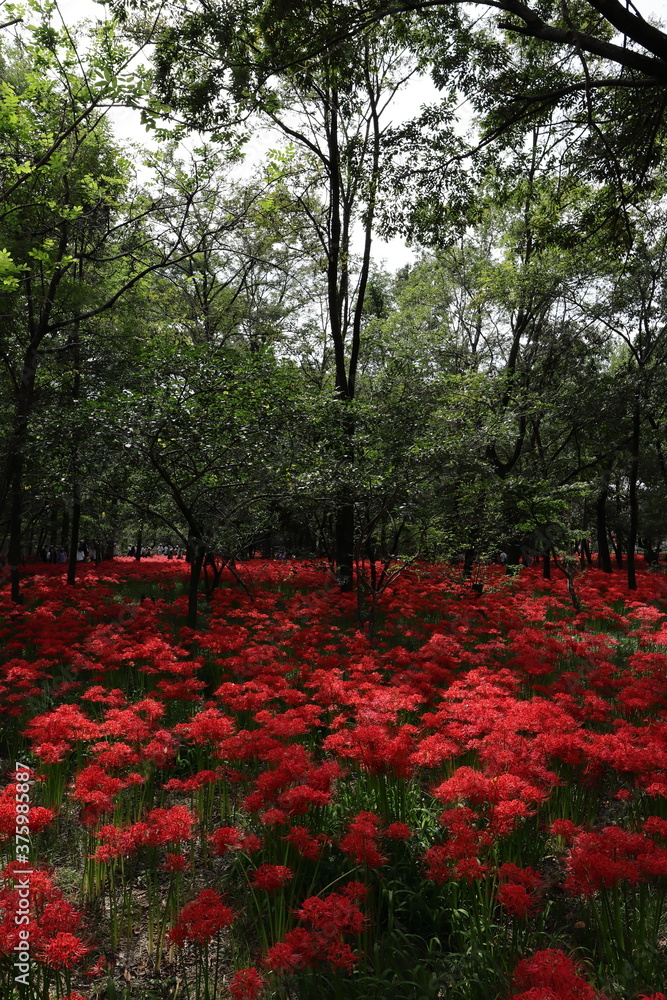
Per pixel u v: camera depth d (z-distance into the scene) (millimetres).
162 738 5289
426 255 21844
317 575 15469
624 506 26250
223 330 20172
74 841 4859
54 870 4398
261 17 8742
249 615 10594
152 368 9320
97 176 12297
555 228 10922
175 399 8992
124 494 10273
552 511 12727
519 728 5223
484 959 3332
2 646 9578
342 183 16562
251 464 9688
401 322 20500
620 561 29922
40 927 3006
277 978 3322
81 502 10805
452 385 14688
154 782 5406
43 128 9992
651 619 12031
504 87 9625
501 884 3547
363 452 10453
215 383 9305
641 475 24234
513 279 16703
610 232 10578
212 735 5004
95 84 9391
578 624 12508
